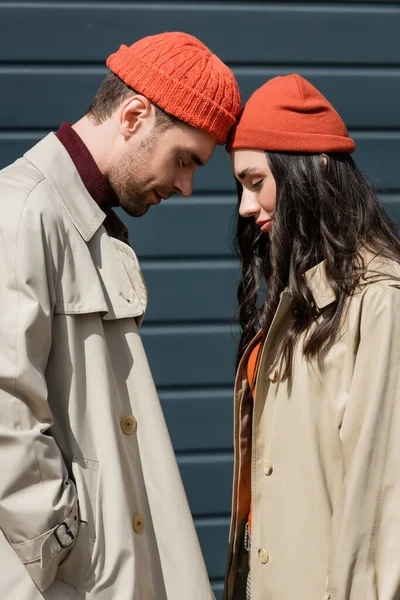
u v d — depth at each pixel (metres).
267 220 3.60
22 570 3.13
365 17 5.60
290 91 3.48
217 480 5.64
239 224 4.00
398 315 3.16
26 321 3.03
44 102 5.45
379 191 5.68
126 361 3.45
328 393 3.28
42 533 3.03
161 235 5.55
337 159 3.50
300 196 3.44
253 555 3.58
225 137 3.57
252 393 3.71
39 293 3.09
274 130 3.45
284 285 3.54
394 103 5.67
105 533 3.21
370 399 3.11
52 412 3.25
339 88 5.62
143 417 3.44
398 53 5.64
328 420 3.28
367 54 5.62
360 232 3.43
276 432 3.45
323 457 3.30
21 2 5.38
